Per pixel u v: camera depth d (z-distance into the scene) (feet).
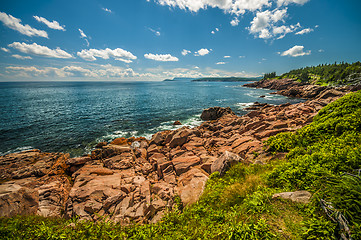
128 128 96.58
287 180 16.80
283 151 30.19
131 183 32.96
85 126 99.40
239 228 12.06
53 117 119.34
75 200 27.32
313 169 15.93
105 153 53.67
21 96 250.37
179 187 31.35
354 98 35.76
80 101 198.80
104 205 25.13
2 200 25.45
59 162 51.06
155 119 117.08
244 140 48.32
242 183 21.33
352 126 24.68
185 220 17.38
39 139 78.02
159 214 22.31
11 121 106.83
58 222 20.74
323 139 26.73
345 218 9.78
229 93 303.48
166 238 14.38
